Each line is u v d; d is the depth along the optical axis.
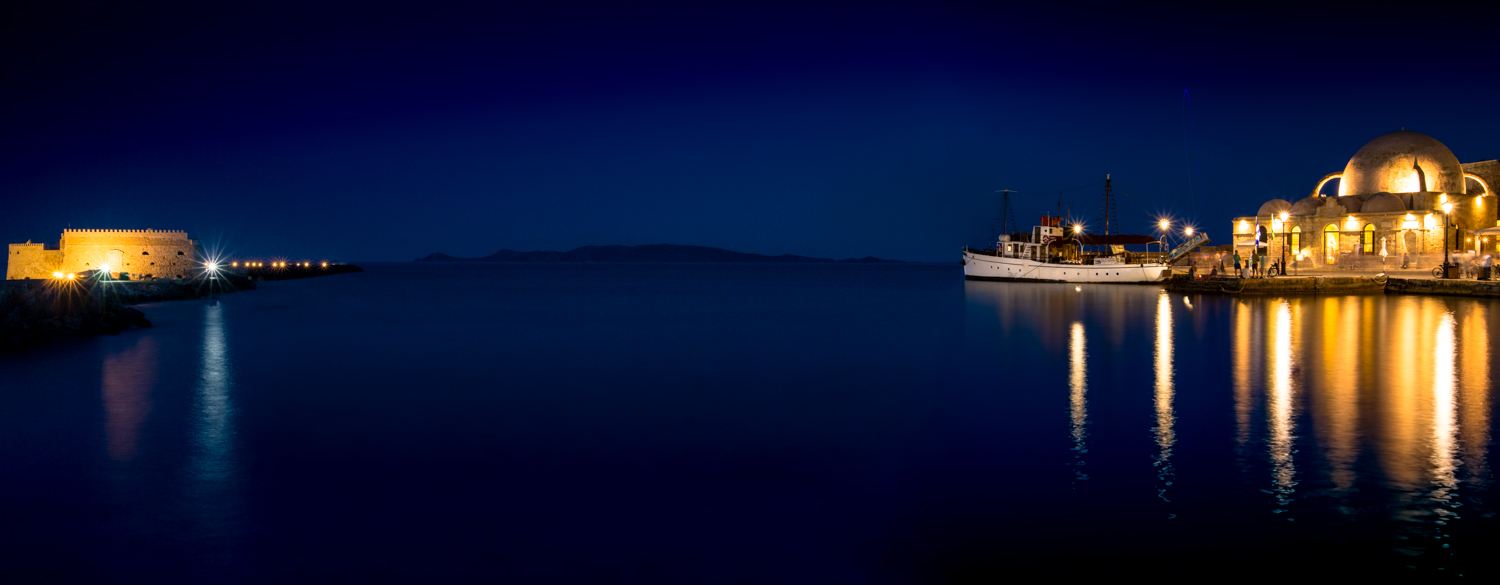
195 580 9.45
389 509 11.69
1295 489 11.55
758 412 18.38
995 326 37.34
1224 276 58.00
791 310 55.75
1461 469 12.31
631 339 35.81
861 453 14.43
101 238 69.00
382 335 37.97
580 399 20.30
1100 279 75.00
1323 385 19.45
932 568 9.36
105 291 41.03
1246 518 10.50
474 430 16.75
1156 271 71.69
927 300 66.38
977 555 9.68
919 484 12.29
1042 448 14.10
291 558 10.00
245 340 35.25
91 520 11.30
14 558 10.03
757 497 12.04
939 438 15.00
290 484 12.89
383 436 16.23
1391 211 60.34
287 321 45.81
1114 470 12.68
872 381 22.80
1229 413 16.53
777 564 9.62
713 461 14.09
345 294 78.44
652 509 11.58
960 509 11.16
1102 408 17.44
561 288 99.62
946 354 27.52
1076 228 81.25
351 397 20.72
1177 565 9.20
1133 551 9.59
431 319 47.97
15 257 68.31
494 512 11.52
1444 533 9.90
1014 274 84.75
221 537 10.67
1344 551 9.44
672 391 21.44
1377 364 22.52
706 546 10.19
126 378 24.09
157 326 42.06
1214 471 12.45
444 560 9.90
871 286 109.06
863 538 10.32
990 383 21.08
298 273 119.19
